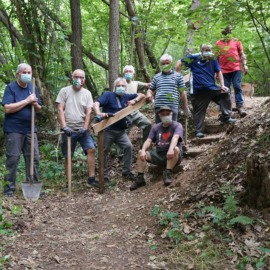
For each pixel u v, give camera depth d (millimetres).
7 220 4484
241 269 3236
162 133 5809
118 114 6086
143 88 7207
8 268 3340
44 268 3416
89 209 5191
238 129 5594
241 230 3721
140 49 10414
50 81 8680
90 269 3424
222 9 3846
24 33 8648
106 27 12594
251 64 4074
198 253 3572
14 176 5727
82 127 6293
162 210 4605
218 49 4176
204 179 4926
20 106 5625
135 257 3639
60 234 4227
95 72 13766
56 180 6766
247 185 4043
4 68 8156
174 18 4496
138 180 5852
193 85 6613
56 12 9352
